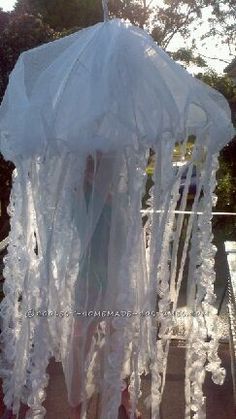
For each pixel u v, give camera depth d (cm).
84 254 302
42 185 297
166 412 373
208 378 416
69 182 295
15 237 325
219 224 983
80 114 286
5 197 927
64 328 318
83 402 311
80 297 307
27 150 294
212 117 299
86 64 298
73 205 298
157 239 297
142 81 291
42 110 290
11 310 334
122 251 302
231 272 479
